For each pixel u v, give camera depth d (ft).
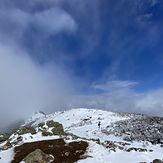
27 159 63.82
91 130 174.29
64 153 73.10
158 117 172.45
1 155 74.95
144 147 92.12
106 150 78.69
